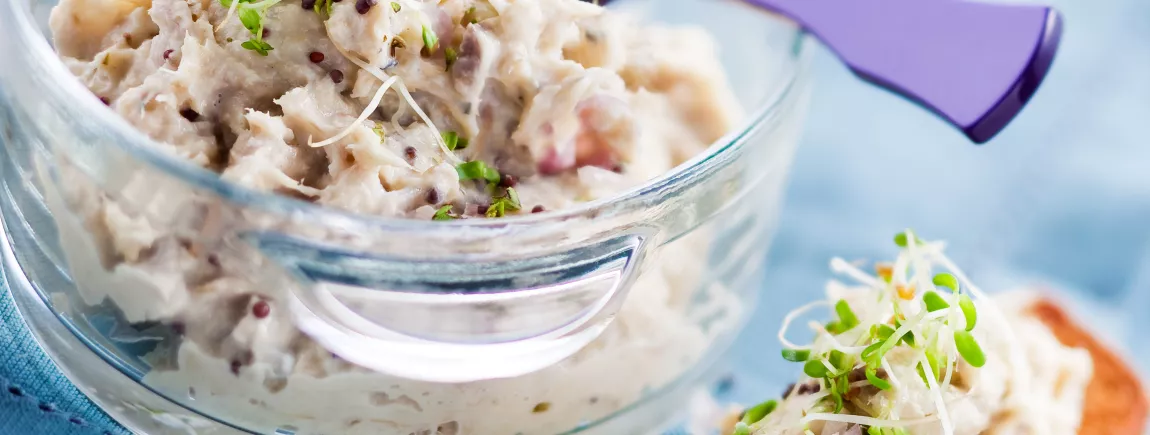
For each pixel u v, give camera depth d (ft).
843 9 1.13
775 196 0.99
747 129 0.91
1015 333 1.06
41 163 0.87
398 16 0.90
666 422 1.00
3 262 0.96
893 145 1.28
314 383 0.87
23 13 0.87
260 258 0.83
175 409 0.90
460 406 0.90
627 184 0.93
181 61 0.87
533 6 0.92
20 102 0.87
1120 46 1.34
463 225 0.83
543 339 0.88
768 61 1.07
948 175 1.26
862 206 1.22
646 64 0.99
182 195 0.82
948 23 1.13
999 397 0.97
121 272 0.85
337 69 0.90
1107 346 1.13
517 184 0.92
